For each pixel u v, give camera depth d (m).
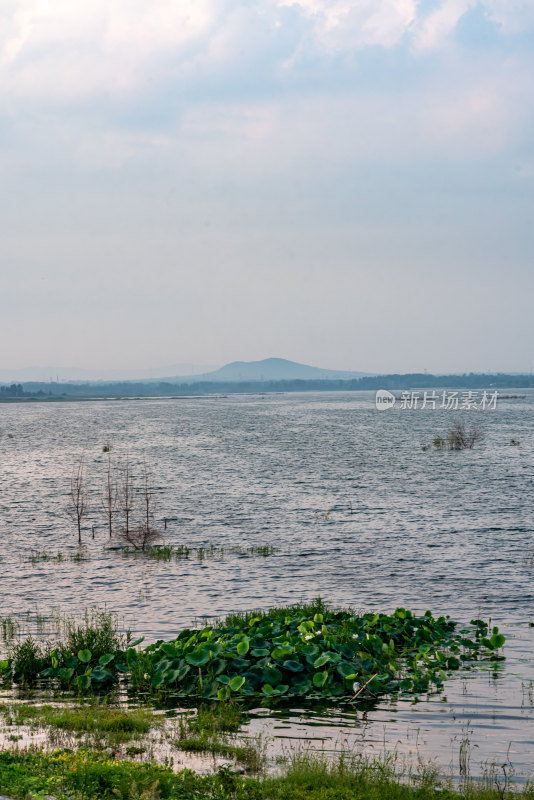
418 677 14.93
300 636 15.92
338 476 57.81
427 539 33.56
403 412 196.75
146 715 12.21
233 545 32.84
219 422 148.12
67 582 26.28
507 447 83.31
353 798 8.80
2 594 24.48
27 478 58.88
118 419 169.50
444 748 11.28
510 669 15.90
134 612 21.84
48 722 11.70
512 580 25.75
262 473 60.31
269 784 9.11
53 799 8.08
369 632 17.88
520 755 11.02
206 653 14.55
